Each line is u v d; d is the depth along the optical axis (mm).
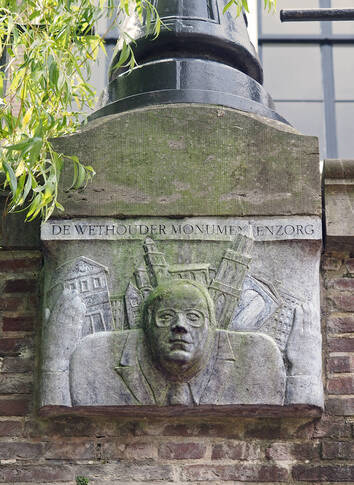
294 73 8031
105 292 5840
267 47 8094
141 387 5691
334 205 6078
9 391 5930
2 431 5855
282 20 6832
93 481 5746
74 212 5930
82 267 5875
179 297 5676
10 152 5754
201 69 6324
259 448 5816
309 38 8117
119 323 5797
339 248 6121
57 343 5773
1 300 6105
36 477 5766
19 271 6164
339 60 8062
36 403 5883
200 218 5934
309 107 7941
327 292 6109
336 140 7852
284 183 5977
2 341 6023
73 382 5715
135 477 5754
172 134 6035
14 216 6145
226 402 5676
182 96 6199
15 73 6195
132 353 5727
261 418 5855
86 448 5816
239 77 6375
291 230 5918
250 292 5832
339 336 6035
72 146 6008
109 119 6062
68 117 6684
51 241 5898
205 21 6465
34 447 5824
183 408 5703
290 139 6035
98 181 5965
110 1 6129
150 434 5828
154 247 5883
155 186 5965
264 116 6258
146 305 5742
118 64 6066
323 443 5836
